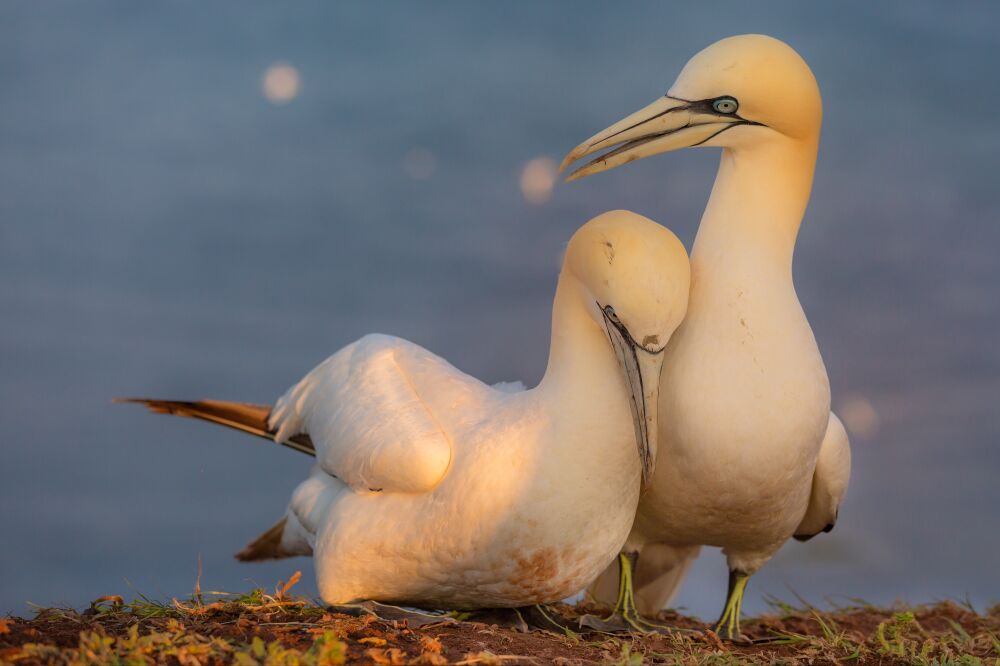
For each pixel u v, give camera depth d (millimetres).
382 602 8656
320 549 8602
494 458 7957
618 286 7738
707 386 8125
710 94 8367
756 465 8141
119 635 7367
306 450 9703
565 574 8086
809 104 8375
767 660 8195
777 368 8156
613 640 8078
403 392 8711
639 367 7824
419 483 8094
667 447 8273
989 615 10383
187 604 8195
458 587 8242
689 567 9945
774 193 8422
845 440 8938
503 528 7902
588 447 7910
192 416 10031
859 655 8398
